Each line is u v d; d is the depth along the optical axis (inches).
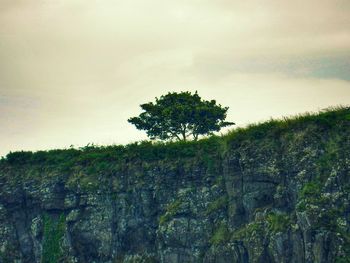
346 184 3134.8
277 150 3307.1
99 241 3577.8
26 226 3742.6
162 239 3437.5
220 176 3464.6
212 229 3378.4
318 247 3048.7
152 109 4047.7
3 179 3826.3
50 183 3727.9
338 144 3211.1
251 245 3208.7
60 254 3634.4
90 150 3831.2
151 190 3558.1
